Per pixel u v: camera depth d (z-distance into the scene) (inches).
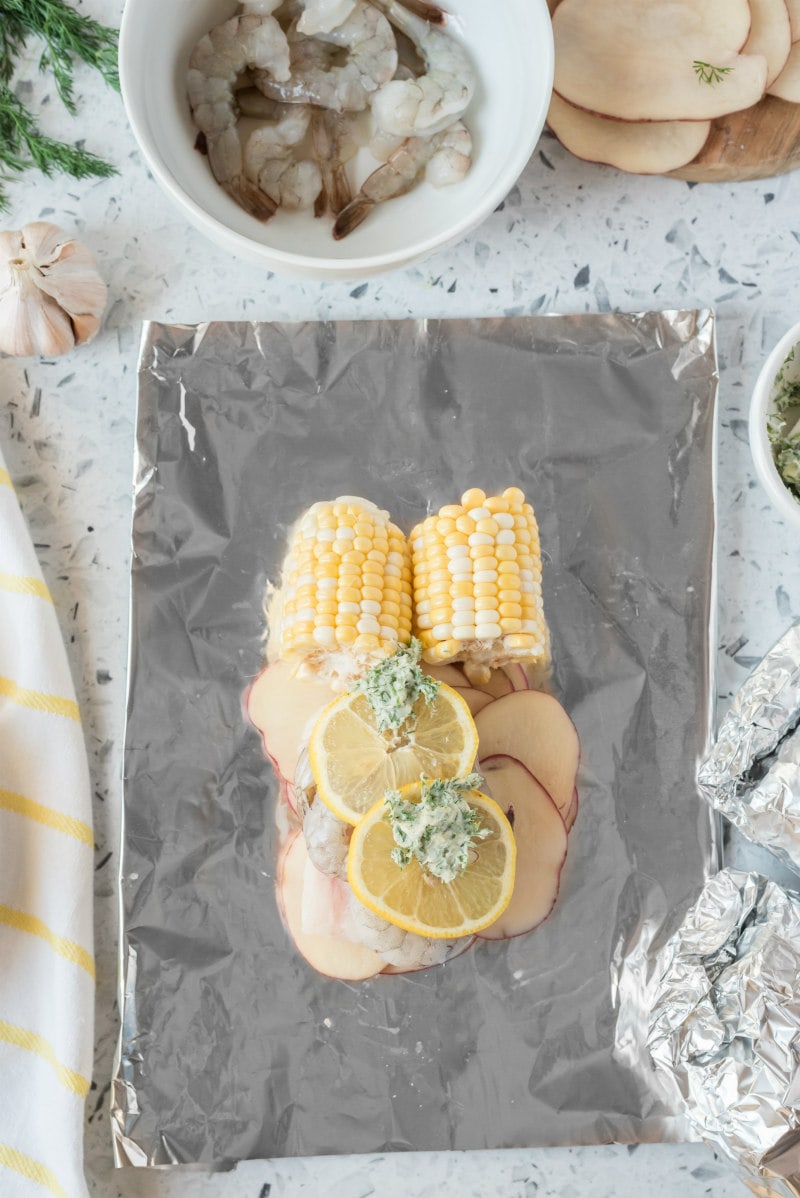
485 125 28.6
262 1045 27.7
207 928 27.9
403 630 27.5
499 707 28.5
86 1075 27.4
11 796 28.1
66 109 29.5
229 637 28.6
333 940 27.9
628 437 29.2
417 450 29.2
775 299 29.5
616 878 28.2
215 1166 27.5
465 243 29.5
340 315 29.5
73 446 29.2
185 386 29.2
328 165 28.6
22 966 28.0
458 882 26.8
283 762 28.3
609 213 29.7
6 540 28.4
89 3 29.6
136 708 28.4
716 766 27.5
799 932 27.0
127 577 29.0
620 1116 27.6
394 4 28.4
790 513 27.5
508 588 27.2
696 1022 26.8
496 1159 27.8
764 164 29.3
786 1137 26.3
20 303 28.2
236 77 28.3
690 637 28.8
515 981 27.9
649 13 29.1
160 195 29.5
